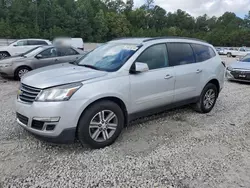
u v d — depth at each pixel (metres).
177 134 4.08
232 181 2.80
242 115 5.27
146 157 3.27
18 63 8.69
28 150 3.34
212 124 4.63
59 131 3.08
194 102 5.00
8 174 2.78
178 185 2.70
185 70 4.56
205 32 95.38
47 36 49.19
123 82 3.58
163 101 4.25
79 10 64.00
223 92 7.68
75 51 9.43
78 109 3.13
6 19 53.62
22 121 3.35
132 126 4.37
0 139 3.63
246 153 3.49
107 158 3.21
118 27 76.25
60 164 3.03
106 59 4.02
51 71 3.70
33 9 59.16
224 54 39.75
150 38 4.33
